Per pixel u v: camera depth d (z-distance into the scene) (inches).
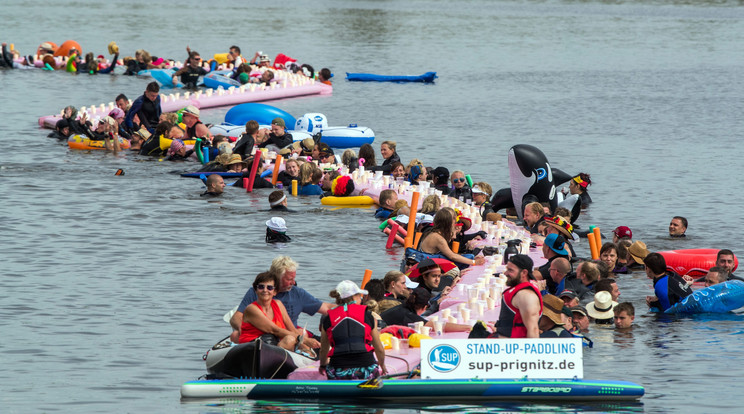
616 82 6520.7
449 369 1374.3
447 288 1914.4
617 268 2208.4
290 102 5462.6
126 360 1551.4
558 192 2920.8
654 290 1959.9
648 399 1368.1
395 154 3368.6
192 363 1542.8
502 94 5890.8
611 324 1798.7
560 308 1497.3
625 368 1515.7
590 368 1514.5
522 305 1378.0
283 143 3634.4
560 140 4301.2
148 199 2913.4
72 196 2913.4
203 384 1381.6
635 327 1774.1
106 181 3171.8
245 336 1472.7
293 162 3147.1
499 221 2591.0
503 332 1409.9
